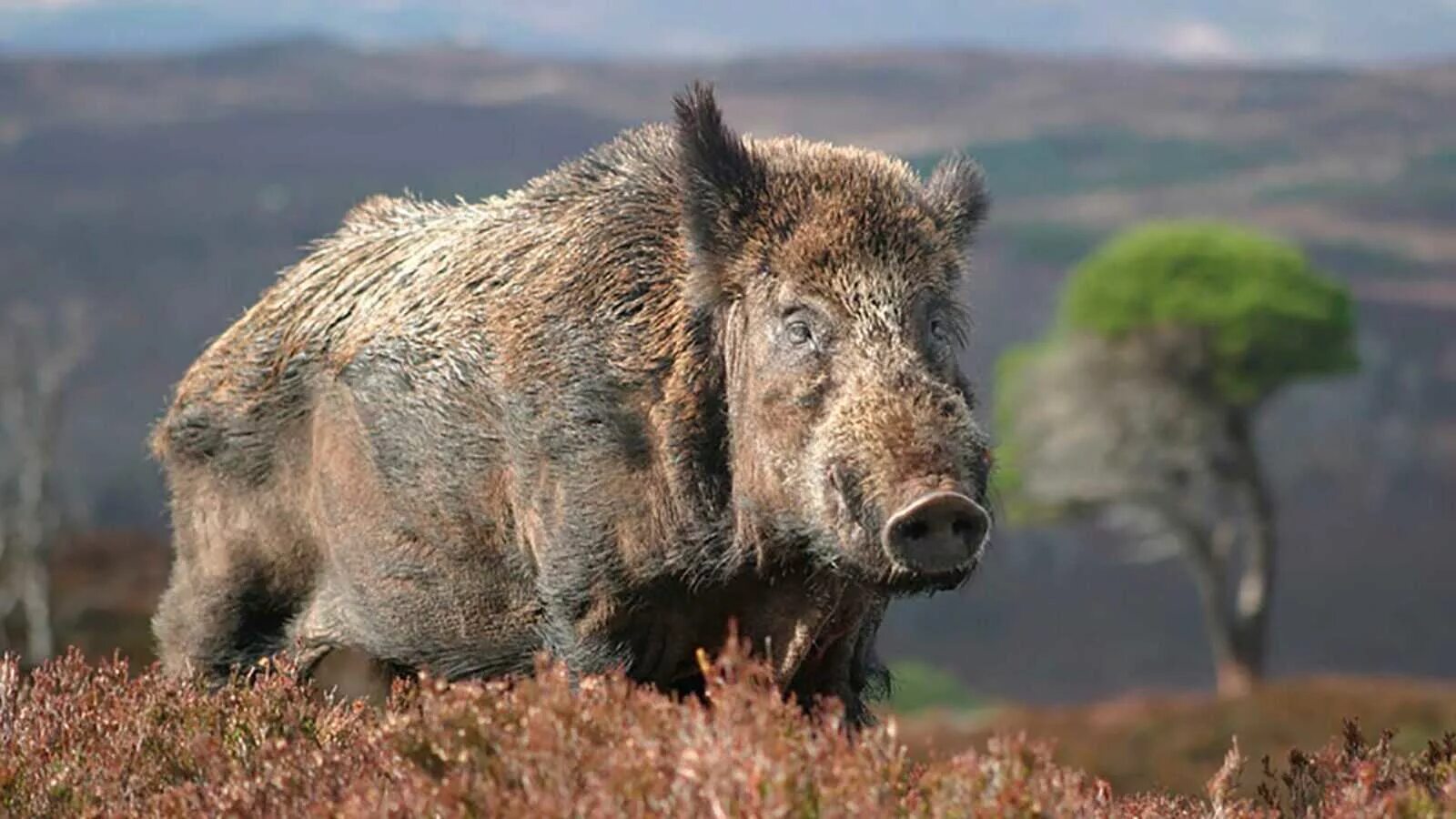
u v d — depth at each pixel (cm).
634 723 1362
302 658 2170
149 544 10269
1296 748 1673
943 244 1800
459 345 1969
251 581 2234
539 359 1867
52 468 8475
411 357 2017
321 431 2130
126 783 1573
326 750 1517
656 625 1839
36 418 8481
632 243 1859
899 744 1340
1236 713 9262
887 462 1561
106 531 10581
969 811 1269
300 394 2164
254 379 2202
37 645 8156
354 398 2080
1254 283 16975
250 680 2205
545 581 1858
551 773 1305
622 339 1823
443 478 1981
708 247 1781
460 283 2008
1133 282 17012
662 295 1828
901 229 1759
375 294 2117
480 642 2009
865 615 1866
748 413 1744
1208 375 17000
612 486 1809
